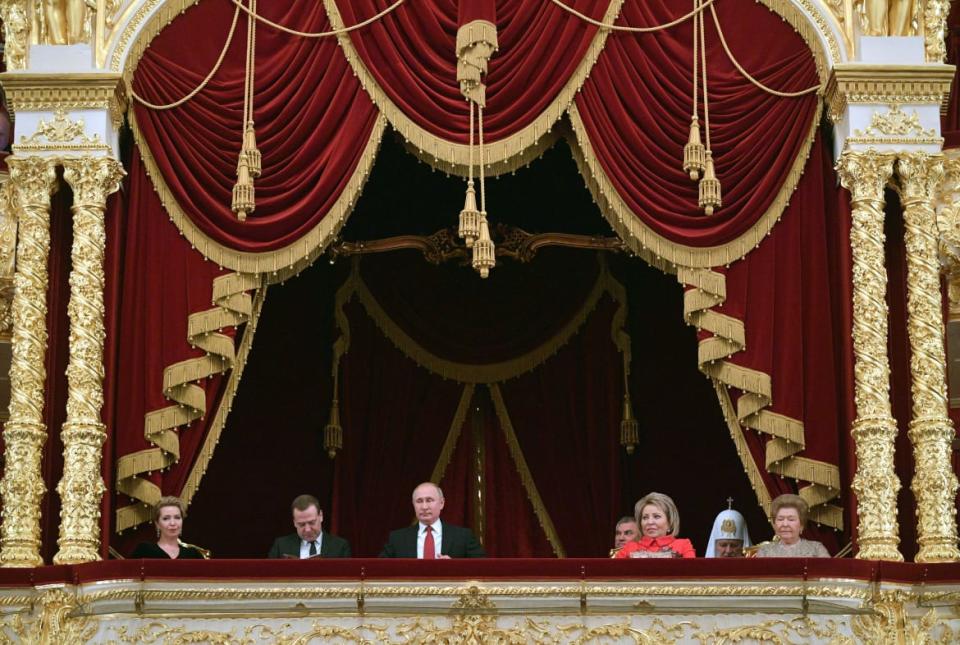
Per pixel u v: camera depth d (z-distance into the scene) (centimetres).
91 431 3666
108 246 3819
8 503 3644
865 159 3850
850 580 3506
